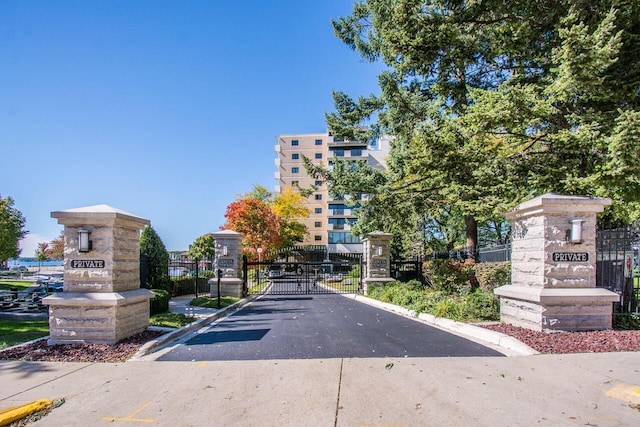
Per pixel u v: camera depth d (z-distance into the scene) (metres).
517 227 7.73
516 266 7.72
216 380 4.76
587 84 8.89
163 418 3.71
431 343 6.66
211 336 7.65
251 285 27.22
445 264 15.09
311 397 4.18
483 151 11.46
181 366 5.38
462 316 8.58
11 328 8.60
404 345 6.54
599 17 9.62
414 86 18.17
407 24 11.34
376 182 17.86
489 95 9.98
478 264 14.13
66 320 6.62
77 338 6.58
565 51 8.23
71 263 6.79
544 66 11.83
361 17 19.06
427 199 17.30
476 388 4.38
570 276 6.92
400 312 11.06
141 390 4.45
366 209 17.38
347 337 7.30
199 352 6.22
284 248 50.03
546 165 10.90
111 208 7.04
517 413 3.73
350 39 19.69
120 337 6.74
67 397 4.25
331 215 64.62
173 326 8.39
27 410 3.84
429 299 10.62
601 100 10.01
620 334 6.55
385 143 64.75
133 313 7.23
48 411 3.89
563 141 9.74
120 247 7.08
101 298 6.57
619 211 11.71
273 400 4.11
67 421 3.67
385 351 6.12
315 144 68.44
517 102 9.28
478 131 10.41
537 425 3.49
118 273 6.98
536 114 9.73
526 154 11.66
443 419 3.62
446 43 11.48
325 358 5.73
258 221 35.50
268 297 17.55
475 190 12.28
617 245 8.27
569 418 3.62
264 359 5.72
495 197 11.84
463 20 11.16
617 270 8.28
